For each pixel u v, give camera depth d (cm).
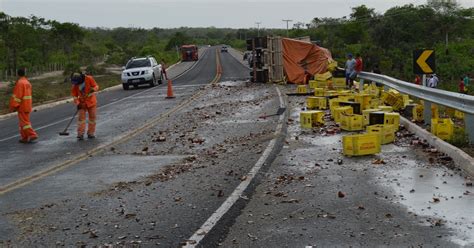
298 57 2877
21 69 1364
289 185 756
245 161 937
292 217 609
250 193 723
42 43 8919
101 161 1027
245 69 5222
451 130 995
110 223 618
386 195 682
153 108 2014
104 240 558
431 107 1220
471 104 926
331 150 996
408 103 1476
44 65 8431
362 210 623
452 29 8781
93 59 10388
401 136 1097
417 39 8575
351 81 2322
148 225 604
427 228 552
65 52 9594
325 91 1900
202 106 1978
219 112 1734
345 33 9881
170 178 845
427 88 1212
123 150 1140
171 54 11881
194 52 8856
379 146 934
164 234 569
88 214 661
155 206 684
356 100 1461
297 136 1170
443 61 7131
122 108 2100
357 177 782
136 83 3272
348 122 1202
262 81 3008
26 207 711
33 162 1057
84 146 1221
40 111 2375
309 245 516
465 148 918
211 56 10750
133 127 1505
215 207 664
